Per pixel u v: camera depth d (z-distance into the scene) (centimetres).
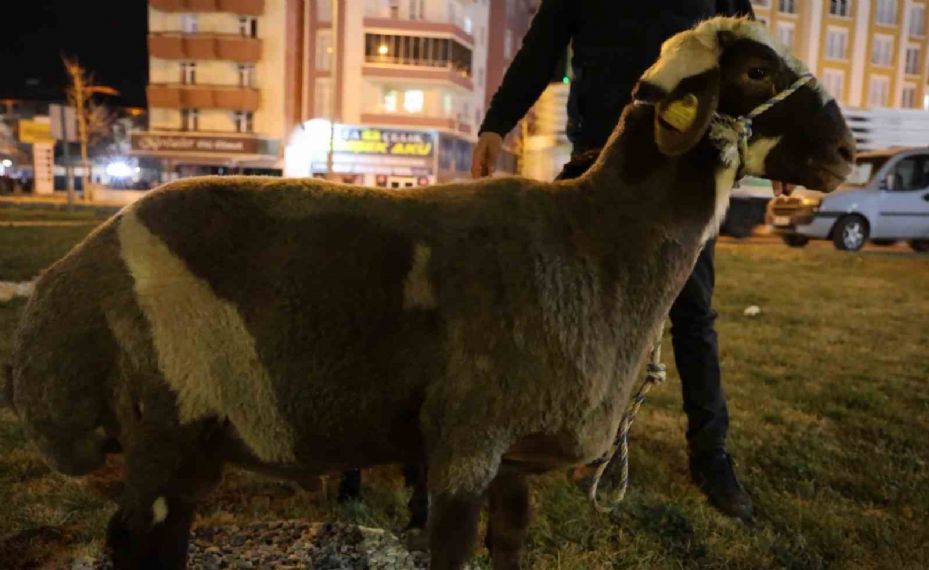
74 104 4697
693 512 385
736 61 246
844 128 252
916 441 498
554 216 246
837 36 4203
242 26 3850
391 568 326
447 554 232
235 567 320
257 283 231
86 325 227
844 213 1666
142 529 236
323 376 232
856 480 435
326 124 3706
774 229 1753
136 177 4766
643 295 246
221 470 250
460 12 3978
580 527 366
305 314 231
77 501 380
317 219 239
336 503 394
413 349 231
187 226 234
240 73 3891
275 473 252
